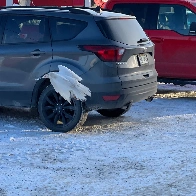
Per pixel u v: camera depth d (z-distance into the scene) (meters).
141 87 9.27
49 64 9.05
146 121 9.95
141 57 9.34
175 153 8.00
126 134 9.01
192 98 12.34
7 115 10.32
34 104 9.30
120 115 10.22
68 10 9.29
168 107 11.21
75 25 9.08
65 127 9.05
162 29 12.10
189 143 8.51
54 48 9.05
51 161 7.62
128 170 7.30
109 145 8.36
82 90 8.87
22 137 8.75
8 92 9.37
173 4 12.08
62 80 8.91
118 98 8.88
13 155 7.84
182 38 11.88
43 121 9.19
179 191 6.63
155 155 7.91
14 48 9.27
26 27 9.33
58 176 7.09
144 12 12.30
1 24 9.47
